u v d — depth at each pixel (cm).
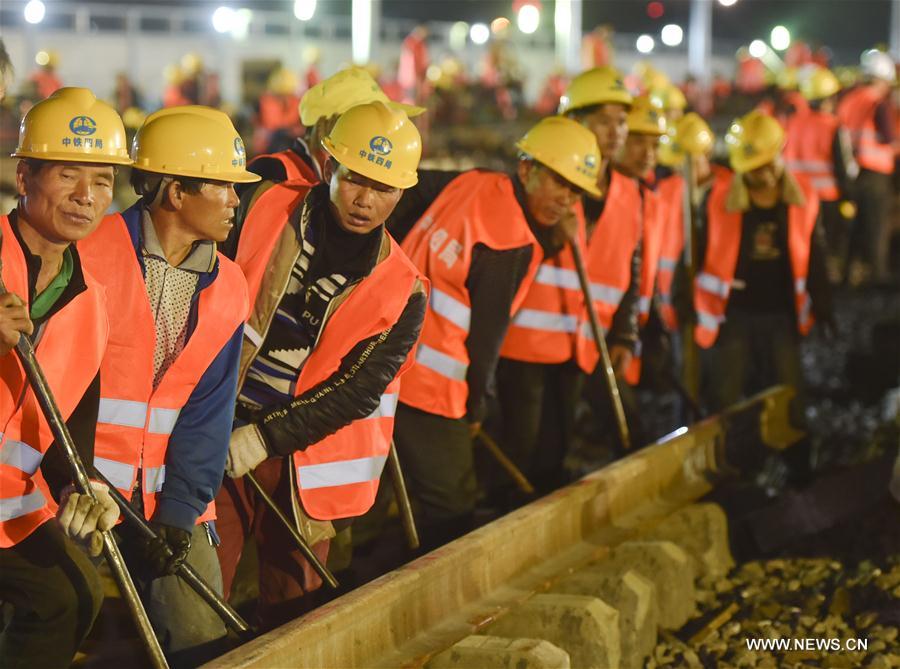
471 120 3162
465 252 626
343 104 604
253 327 505
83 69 3575
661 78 1330
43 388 401
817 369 1319
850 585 671
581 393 819
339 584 547
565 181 639
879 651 604
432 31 4253
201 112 458
